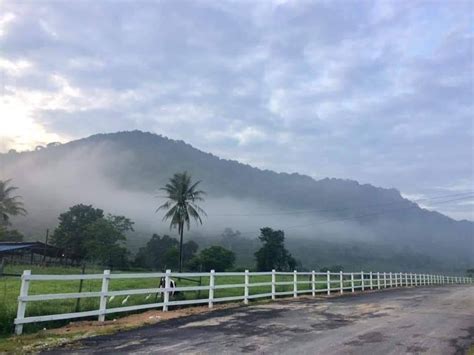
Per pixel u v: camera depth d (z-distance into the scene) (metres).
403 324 13.55
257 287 29.06
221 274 18.02
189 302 16.53
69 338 10.33
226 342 10.14
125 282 32.78
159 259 99.50
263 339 10.56
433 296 25.16
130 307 13.98
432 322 14.16
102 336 10.67
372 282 34.09
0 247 72.50
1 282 30.62
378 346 10.12
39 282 30.45
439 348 10.16
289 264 101.62
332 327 12.57
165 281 15.53
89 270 61.88
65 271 56.41
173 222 66.75
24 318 10.80
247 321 13.40
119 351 9.08
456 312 17.00
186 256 108.19
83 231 88.19
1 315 11.01
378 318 14.74
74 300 17.62
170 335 10.92
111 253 80.00
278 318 14.19
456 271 176.38
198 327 12.17
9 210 84.44
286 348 9.63
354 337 11.13
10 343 9.64
